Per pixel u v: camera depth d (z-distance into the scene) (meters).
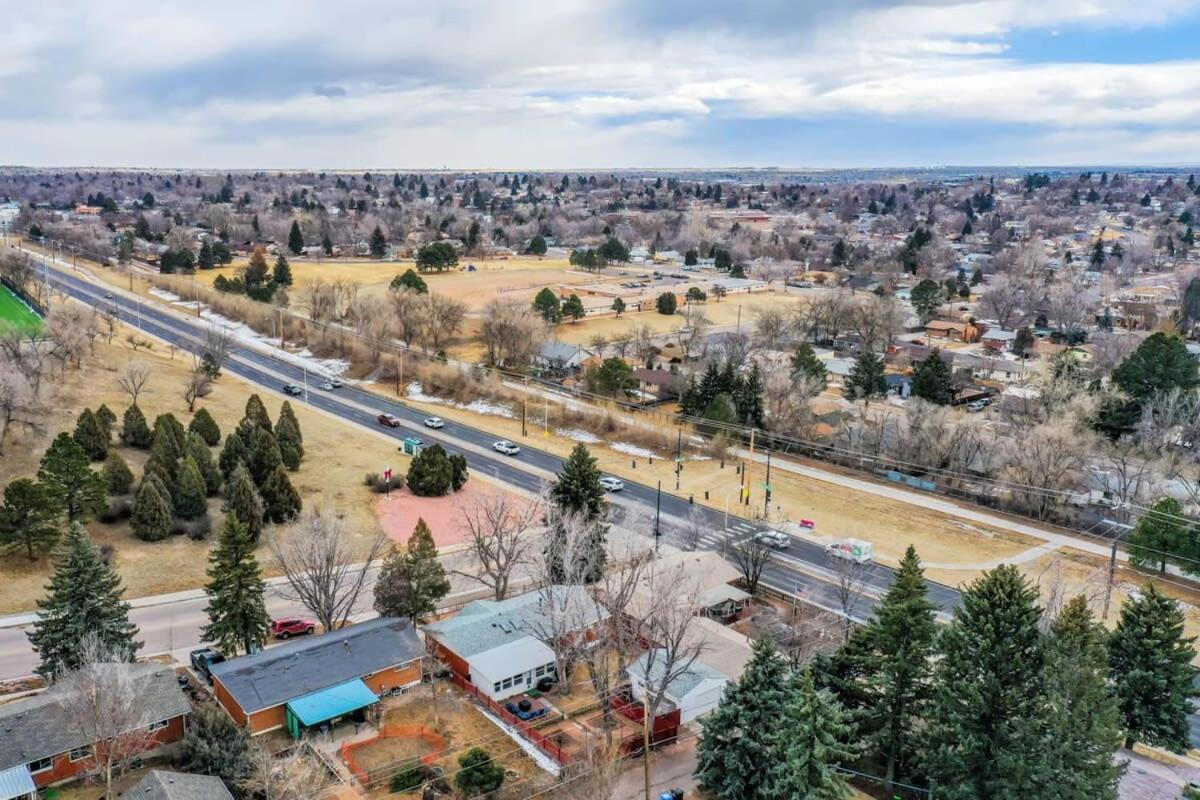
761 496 101.88
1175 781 54.25
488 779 48.47
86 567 55.44
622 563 68.38
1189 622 75.75
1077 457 99.56
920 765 50.19
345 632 60.03
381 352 148.38
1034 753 45.09
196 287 190.50
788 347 168.88
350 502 91.00
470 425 123.19
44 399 97.38
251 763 47.44
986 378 155.88
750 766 47.09
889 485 107.94
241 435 94.56
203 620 66.81
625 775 51.75
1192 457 110.44
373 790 48.34
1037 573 84.88
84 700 45.88
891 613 51.41
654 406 133.38
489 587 73.69
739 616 72.81
